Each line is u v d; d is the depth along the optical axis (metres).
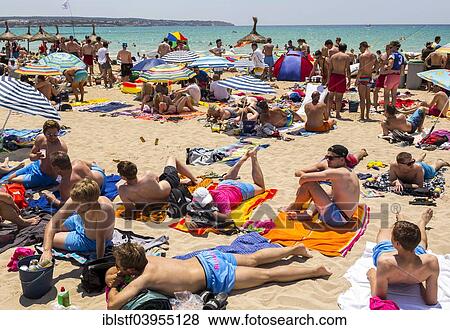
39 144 6.69
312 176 5.39
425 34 77.38
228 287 4.12
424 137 9.32
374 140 9.53
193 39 79.25
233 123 10.31
